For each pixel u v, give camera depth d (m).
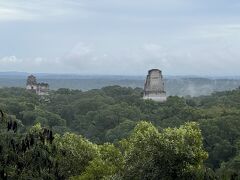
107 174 62.34
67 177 65.88
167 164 52.84
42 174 52.12
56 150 59.91
